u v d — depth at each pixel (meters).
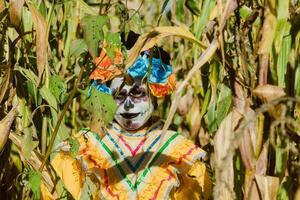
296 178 1.35
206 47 1.41
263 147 1.36
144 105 1.83
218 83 1.75
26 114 1.68
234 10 1.38
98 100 1.43
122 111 1.83
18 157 1.74
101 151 1.82
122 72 1.46
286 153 1.34
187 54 2.50
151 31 1.38
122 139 1.86
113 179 1.79
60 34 2.04
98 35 1.34
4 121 1.53
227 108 1.46
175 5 2.06
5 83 1.56
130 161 1.83
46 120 1.77
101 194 1.76
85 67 1.51
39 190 1.69
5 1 1.63
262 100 1.31
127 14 1.59
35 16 1.46
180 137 1.88
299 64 1.36
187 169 1.81
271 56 1.34
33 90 1.67
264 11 1.31
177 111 2.35
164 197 1.76
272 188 1.34
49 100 1.59
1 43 1.63
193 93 2.23
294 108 1.37
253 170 1.36
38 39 1.45
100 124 1.44
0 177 1.76
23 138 1.56
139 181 1.80
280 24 1.30
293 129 1.33
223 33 1.39
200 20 1.55
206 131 2.13
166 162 1.82
